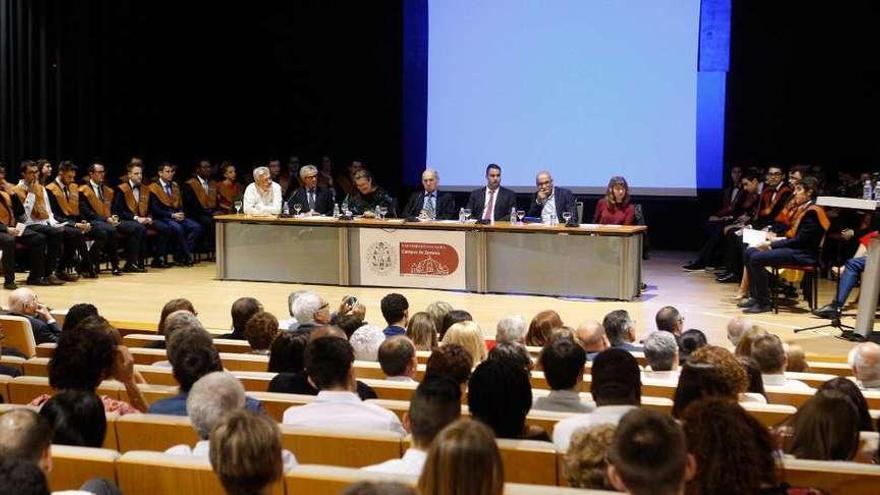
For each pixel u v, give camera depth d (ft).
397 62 44.04
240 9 43.39
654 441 6.06
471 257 29.17
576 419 9.53
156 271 34.40
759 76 39.17
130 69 39.91
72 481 8.32
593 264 28.02
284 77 44.65
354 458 9.46
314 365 11.01
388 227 29.96
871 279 22.35
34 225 30.86
